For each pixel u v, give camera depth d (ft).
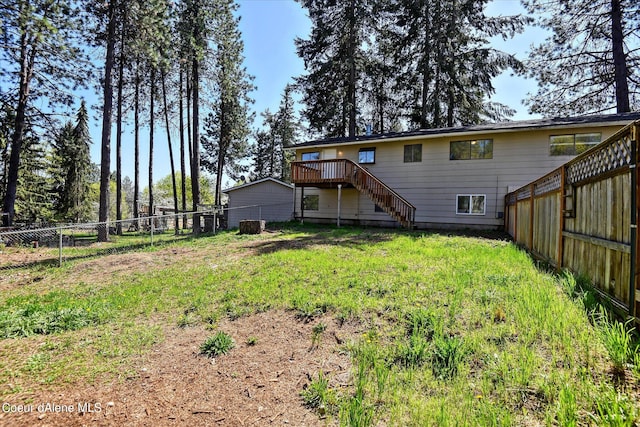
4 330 13.35
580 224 13.93
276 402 8.26
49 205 81.35
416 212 48.60
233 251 29.50
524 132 41.06
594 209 12.44
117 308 16.21
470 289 14.26
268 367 10.00
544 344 9.10
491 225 43.04
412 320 11.56
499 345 9.41
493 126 42.75
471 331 10.40
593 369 7.68
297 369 9.74
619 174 10.39
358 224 54.85
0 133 52.80
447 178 46.39
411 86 72.18
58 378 9.86
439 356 9.10
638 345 7.83
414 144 49.24
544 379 7.52
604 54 48.73
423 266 19.30
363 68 70.95
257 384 9.14
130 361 10.85
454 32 62.69
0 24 33.09
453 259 20.94
